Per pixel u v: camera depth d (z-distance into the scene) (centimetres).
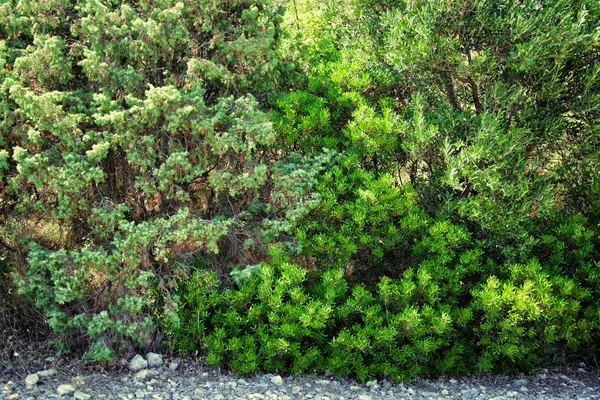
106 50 472
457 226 522
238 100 487
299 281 469
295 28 728
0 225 471
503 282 509
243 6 543
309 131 547
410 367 475
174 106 451
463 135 559
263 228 514
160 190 469
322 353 476
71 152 439
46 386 404
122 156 484
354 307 469
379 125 538
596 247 568
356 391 446
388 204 511
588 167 581
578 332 512
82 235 494
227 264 521
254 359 450
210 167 504
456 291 493
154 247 487
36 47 491
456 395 456
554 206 580
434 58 541
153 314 482
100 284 470
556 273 534
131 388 416
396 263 554
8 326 468
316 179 515
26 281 448
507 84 554
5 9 467
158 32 470
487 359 491
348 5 652
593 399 470
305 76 615
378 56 608
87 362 455
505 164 527
